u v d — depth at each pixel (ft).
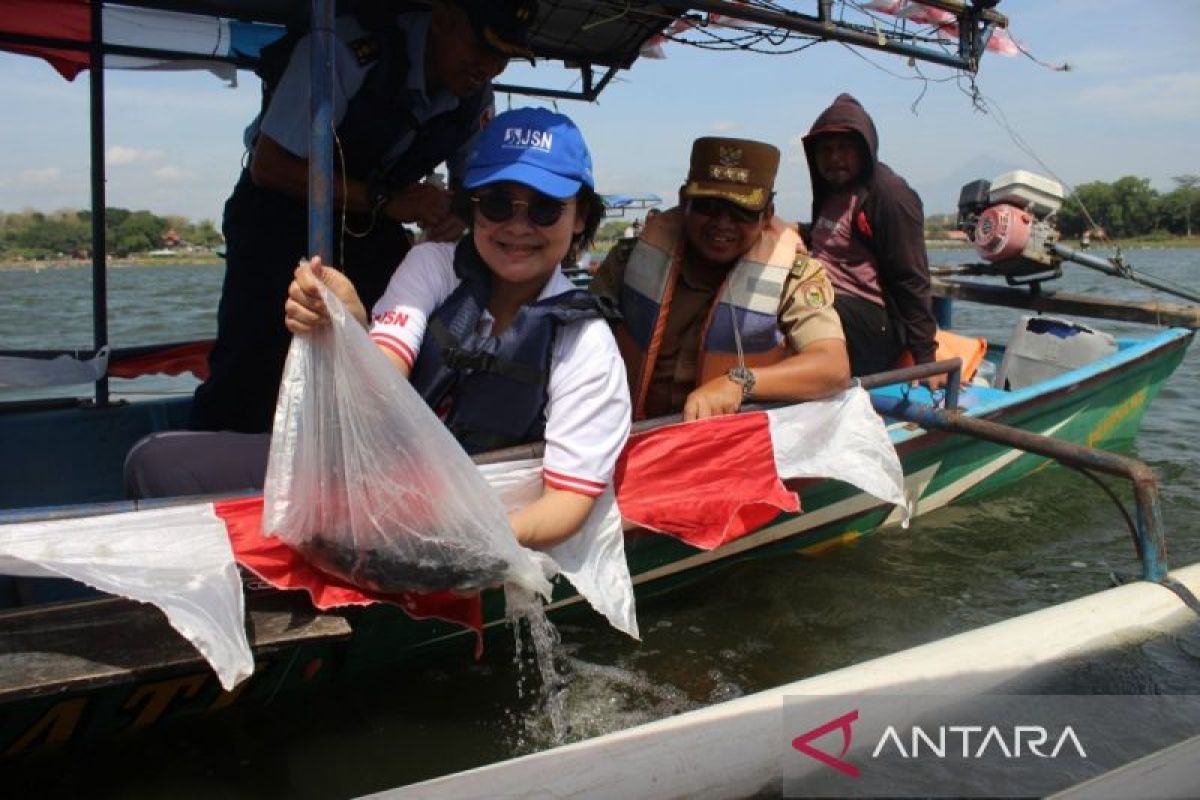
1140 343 17.29
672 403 10.73
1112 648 7.55
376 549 6.55
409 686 9.12
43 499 12.34
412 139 9.42
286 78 8.91
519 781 5.20
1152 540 9.07
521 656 9.68
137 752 7.80
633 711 8.87
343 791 7.68
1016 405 14.23
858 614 10.93
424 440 6.31
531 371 7.13
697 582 11.36
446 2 8.96
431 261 7.45
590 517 7.65
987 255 17.74
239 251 9.75
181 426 13.50
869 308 13.98
